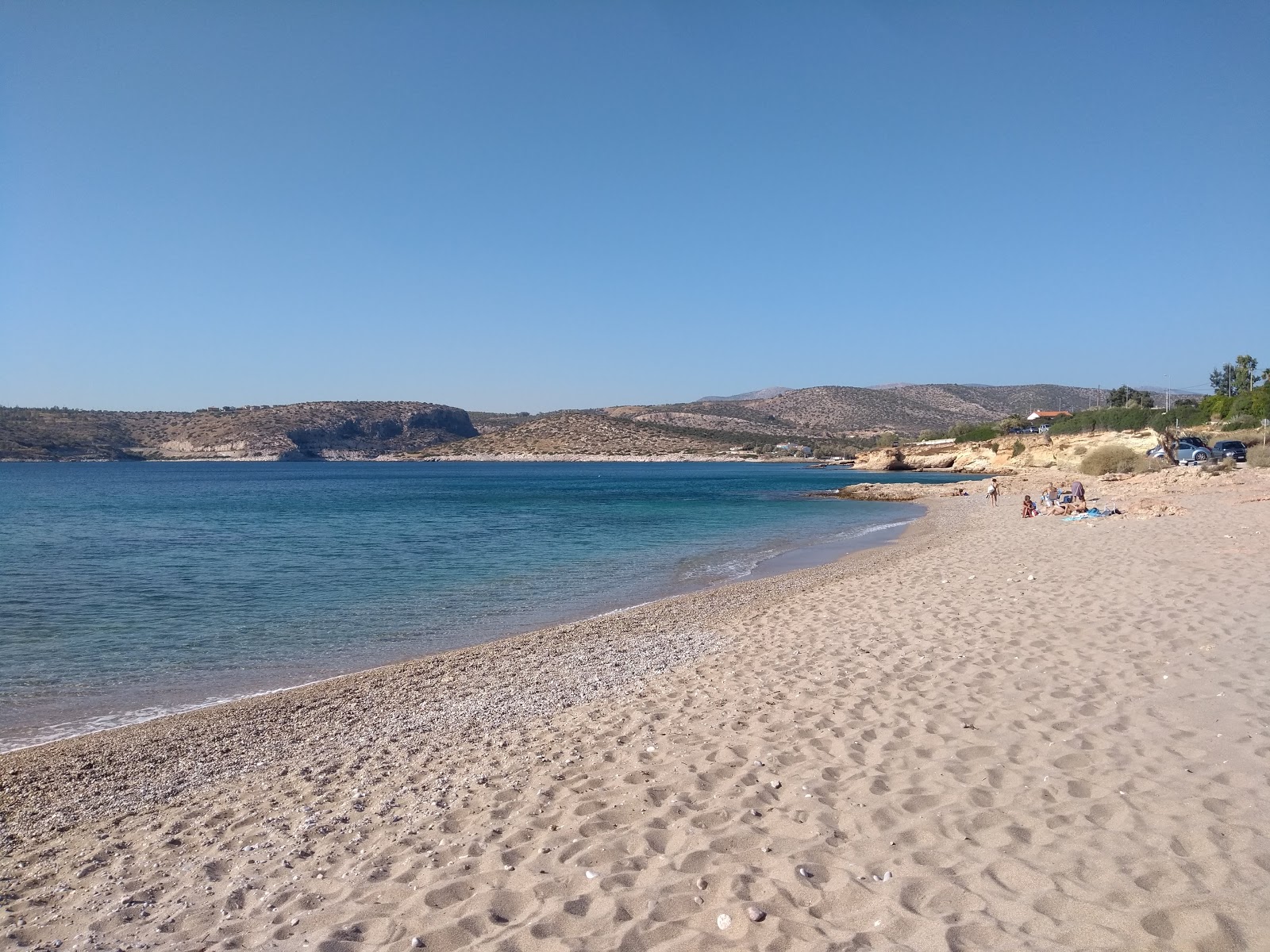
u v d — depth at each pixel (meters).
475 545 28.83
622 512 45.41
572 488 79.50
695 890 4.14
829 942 3.56
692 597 16.56
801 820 4.89
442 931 3.88
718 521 38.81
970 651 8.94
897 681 7.95
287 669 11.84
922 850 4.38
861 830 4.70
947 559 18.38
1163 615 9.75
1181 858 4.04
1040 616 10.41
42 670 11.78
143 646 13.37
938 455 104.69
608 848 4.69
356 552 26.78
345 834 5.37
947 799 5.02
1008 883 3.95
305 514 45.50
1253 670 7.18
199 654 12.81
